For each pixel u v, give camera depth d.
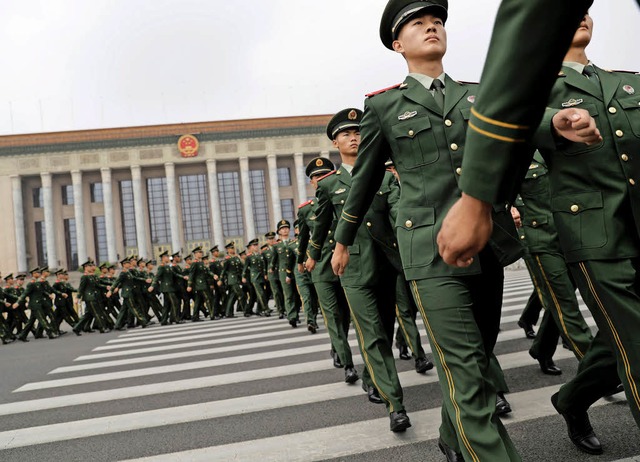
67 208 63.00
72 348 11.72
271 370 6.51
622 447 2.99
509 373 5.03
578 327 4.29
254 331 11.34
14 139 59.31
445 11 2.84
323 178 4.91
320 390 5.21
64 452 4.03
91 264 16.48
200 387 5.93
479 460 2.27
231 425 4.32
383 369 3.91
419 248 2.59
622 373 2.33
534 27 0.98
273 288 14.20
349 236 3.24
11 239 58.66
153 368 7.61
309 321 9.61
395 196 4.02
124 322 16.59
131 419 4.81
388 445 3.46
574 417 2.98
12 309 17.00
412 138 2.71
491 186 1.08
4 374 8.38
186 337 11.53
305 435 3.86
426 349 6.86
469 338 2.43
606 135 2.47
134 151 60.50
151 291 16.25
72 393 6.27
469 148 1.10
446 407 2.48
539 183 4.48
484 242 1.12
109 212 59.53
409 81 2.84
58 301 17.20
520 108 1.03
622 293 2.32
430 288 2.52
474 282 2.58
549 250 4.41
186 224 64.88
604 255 2.37
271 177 62.16
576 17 0.97
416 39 2.79
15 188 59.09
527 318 6.75
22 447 4.26
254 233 61.81
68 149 59.62
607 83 2.57
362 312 4.11
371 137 2.95
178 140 60.91
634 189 2.36
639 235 2.32
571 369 4.96
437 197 2.61
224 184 65.81
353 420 4.10
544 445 3.16
